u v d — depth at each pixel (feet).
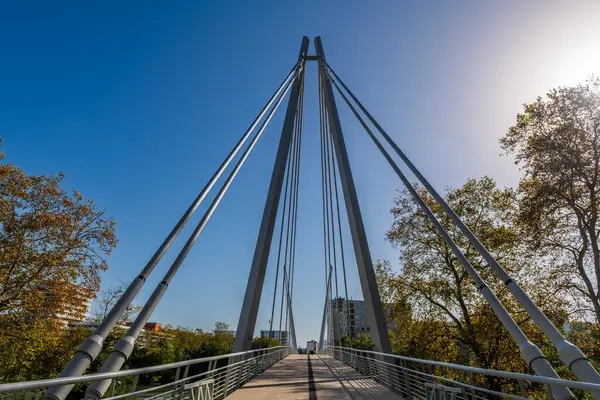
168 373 156.46
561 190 53.83
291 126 69.15
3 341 59.82
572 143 54.44
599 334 54.90
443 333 68.33
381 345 46.62
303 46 90.84
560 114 54.95
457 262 68.08
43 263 63.93
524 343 22.44
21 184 64.08
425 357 68.80
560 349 20.47
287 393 36.17
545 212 56.49
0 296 60.34
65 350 79.61
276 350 96.02
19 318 61.82
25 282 62.75
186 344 234.17
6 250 61.05
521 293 23.79
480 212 69.82
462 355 68.90
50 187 66.49
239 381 41.06
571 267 57.47
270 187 60.39
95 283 70.13
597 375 18.84
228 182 40.98
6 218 62.34
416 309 70.28
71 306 68.95
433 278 69.62
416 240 71.61
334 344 128.36
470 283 67.15
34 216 64.18
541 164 56.24
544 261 61.46
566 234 57.77
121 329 92.07
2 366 61.72
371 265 52.70
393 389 38.45
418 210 72.33
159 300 25.22
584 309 56.39
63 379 12.27
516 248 63.93
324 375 56.08
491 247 65.31
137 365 147.95
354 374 57.98
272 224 57.26
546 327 21.84
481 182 70.69
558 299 58.39
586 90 53.42
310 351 242.17
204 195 32.48
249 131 46.57
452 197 71.05
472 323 64.54
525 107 58.65
